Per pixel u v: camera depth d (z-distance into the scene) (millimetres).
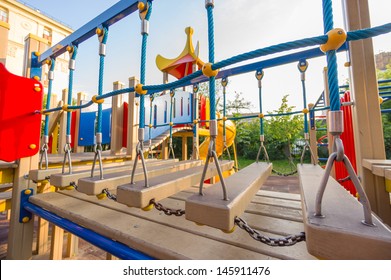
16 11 16594
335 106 509
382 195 1185
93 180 972
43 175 1449
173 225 1030
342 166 2037
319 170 1384
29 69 1987
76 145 4465
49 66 1872
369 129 1270
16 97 1602
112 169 1483
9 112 1561
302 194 725
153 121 5203
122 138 3469
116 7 1233
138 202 747
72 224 1182
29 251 1635
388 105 8078
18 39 16594
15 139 1577
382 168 933
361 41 1328
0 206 1622
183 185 1033
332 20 586
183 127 5195
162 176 1068
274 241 556
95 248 2770
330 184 889
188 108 4645
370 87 1289
